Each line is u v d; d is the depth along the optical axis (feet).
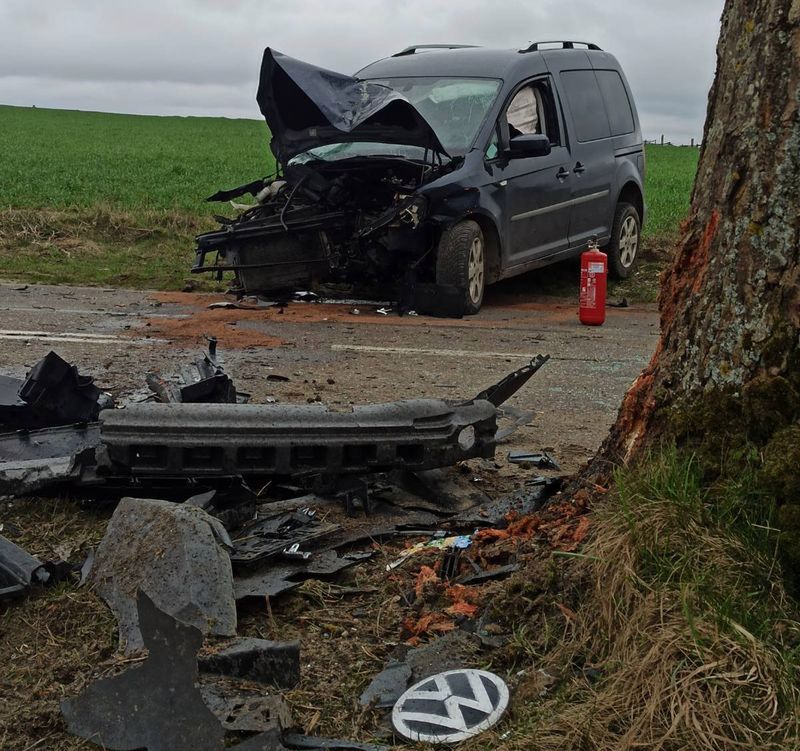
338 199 30.94
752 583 8.42
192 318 29.55
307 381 21.42
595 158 36.14
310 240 31.60
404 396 20.27
